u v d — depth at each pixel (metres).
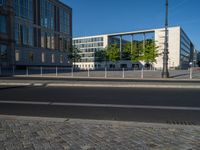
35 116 7.17
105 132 5.16
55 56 73.56
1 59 48.78
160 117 7.13
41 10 65.50
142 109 8.30
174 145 4.39
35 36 63.25
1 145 4.29
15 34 54.78
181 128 5.54
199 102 9.80
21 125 5.68
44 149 4.11
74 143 4.45
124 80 21.59
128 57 107.06
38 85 16.62
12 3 52.03
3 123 5.88
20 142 4.46
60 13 76.19
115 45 98.44
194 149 4.19
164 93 12.62
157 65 98.44
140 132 5.18
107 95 11.70
